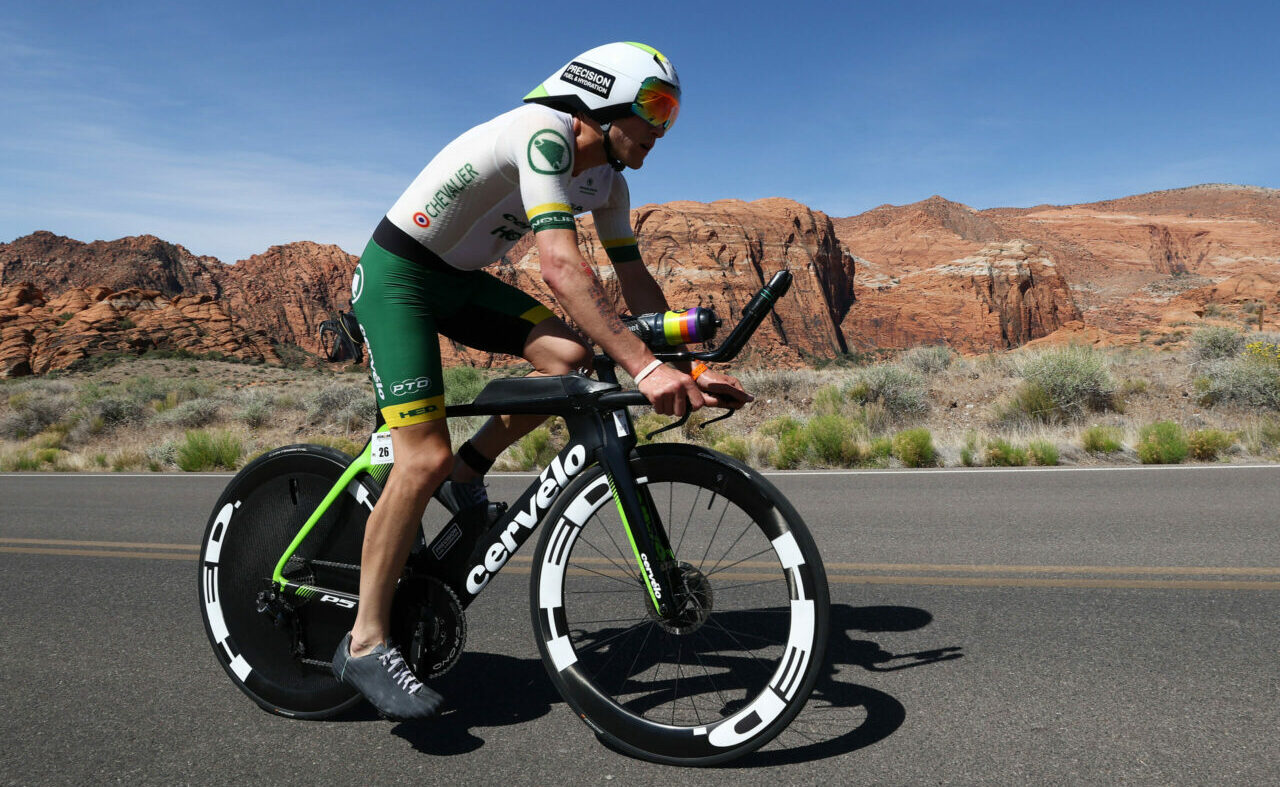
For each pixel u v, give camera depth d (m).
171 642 3.45
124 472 11.39
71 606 4.10
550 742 2.37
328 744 2.40
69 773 2.27
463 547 2.38
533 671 2.98
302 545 2.58
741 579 4.12
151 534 6.16
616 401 2.16
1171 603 3.55
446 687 2.84
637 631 3.26
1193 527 5.12
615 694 2.60
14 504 8.22
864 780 2.07
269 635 2.65
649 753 2.19
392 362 2.24
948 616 3.45
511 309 2.40
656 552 2.18
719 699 2.53
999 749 2.21
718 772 2.15
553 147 1.99
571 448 2.27
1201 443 8.59
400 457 2.26
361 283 2.29
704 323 1.98
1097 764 2.11
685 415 1.98
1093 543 4.76
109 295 82.88
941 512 5.89
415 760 2.28
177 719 2.62
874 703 2.55
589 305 1.95
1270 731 2.27
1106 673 2.74
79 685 2.96
